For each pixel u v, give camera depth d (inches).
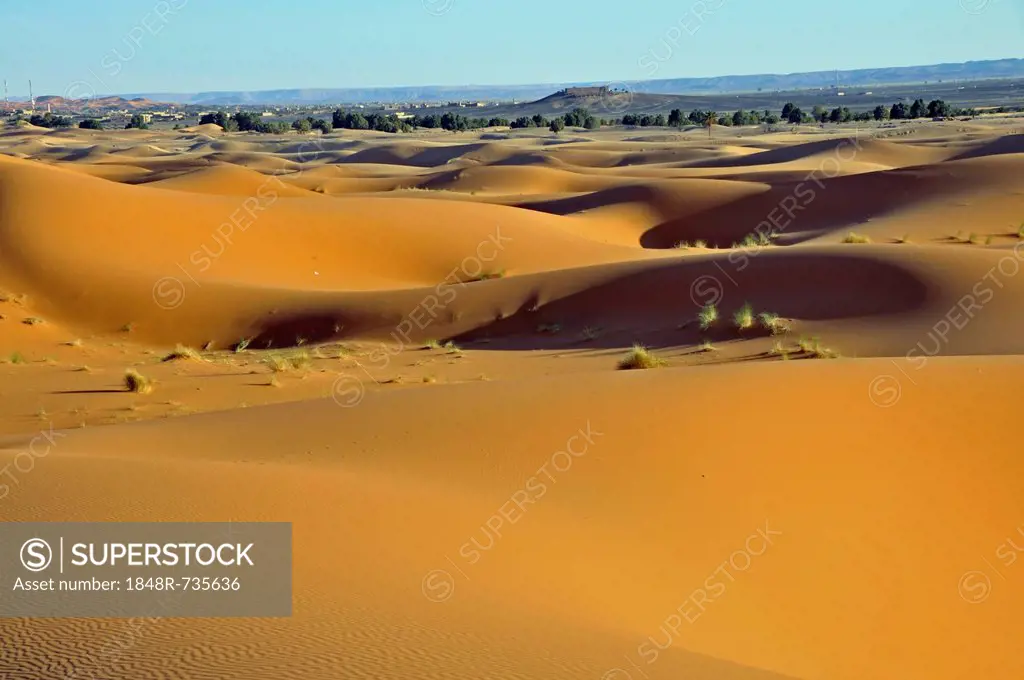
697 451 582.2
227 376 1194.0
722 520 502.0
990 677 389.1
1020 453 570.6
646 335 1346.0
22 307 1584.6
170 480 539.5
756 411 636.1
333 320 1598.2
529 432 631.8
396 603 347.9
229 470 572.7
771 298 1375.5
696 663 307.4
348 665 266.8
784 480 546.0
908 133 5123.0
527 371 1152.2
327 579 375.6
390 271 2102.6
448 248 2198.6
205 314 1651.1
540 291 1581.0
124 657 273.0
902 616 429.4
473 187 3713.1
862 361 754.2
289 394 1085.1
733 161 4202.8
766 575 448.5
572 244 2300.7
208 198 2252.7
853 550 479.2
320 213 2247.8
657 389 698.2
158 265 1881.2
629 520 498.9
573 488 538.6
